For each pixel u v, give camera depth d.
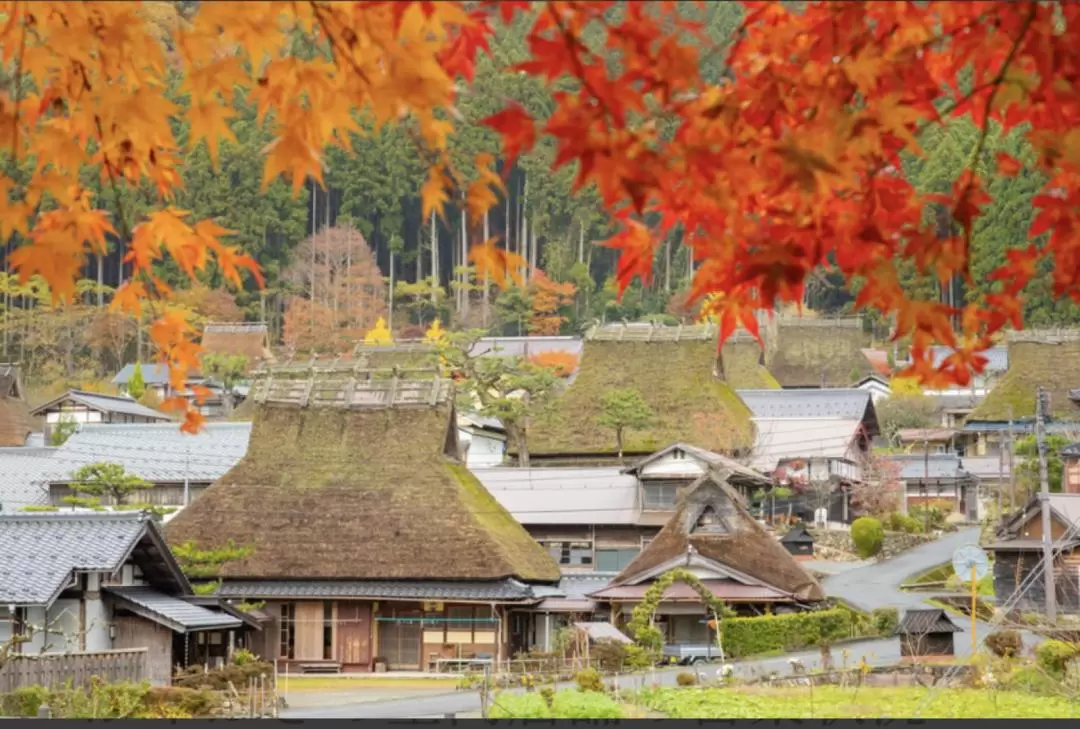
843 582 52.00
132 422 74.19
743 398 76.69
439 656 38.06
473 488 41.97
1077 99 4.53
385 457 41.06
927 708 23.41
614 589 41.44
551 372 64.25
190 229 5.07
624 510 52.34
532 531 53.03
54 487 53.34
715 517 42.78
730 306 5.19
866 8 4.57
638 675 32.88
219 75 4.49
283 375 44.12
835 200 4.77
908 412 84.00
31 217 4.88
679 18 4.39
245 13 4.24
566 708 22.22
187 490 50.75
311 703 28.11
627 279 5.16
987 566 32.53
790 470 63.34
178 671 28.34
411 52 4.25
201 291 94.62
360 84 4.46
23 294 90.00
